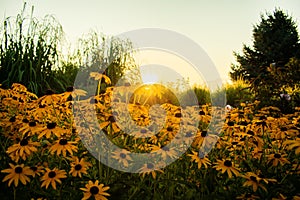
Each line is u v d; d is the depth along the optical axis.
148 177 1.78
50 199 1.58
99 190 1.51
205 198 1.62
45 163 1.74
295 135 2.16
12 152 1.72
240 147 2.11
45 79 5.41
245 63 19.00
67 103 2.24
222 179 1.76
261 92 5.99
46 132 1.82
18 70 5.12
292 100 5.49
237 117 2.81
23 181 1.54
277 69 6.29
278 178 1.79
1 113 2.49
